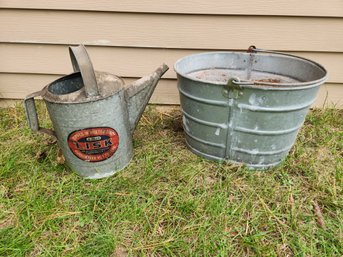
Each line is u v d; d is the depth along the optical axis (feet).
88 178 4.54
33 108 4.16
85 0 5.31
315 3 5.14
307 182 4.45
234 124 4.28
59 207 4.08
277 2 5.17
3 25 5.61
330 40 5.47
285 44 5.58
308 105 4.10
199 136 4.69
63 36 5.71
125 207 4.08
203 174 4.61
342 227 3.79
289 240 3.67
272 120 4.08
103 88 3.96
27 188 4.36
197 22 5.46
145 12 5.40
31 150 5.08
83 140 4.14
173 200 4.20
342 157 4.91
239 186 4.38
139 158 4.94
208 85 4.02
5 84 6.30
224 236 3.71
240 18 5.38
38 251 3.58
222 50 5.72
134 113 4.56
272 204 4.15
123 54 5.85
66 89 4.24
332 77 5.84
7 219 3.95
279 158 4.61
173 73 5.99
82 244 3.65
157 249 3.59
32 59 5.98
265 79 5.17
